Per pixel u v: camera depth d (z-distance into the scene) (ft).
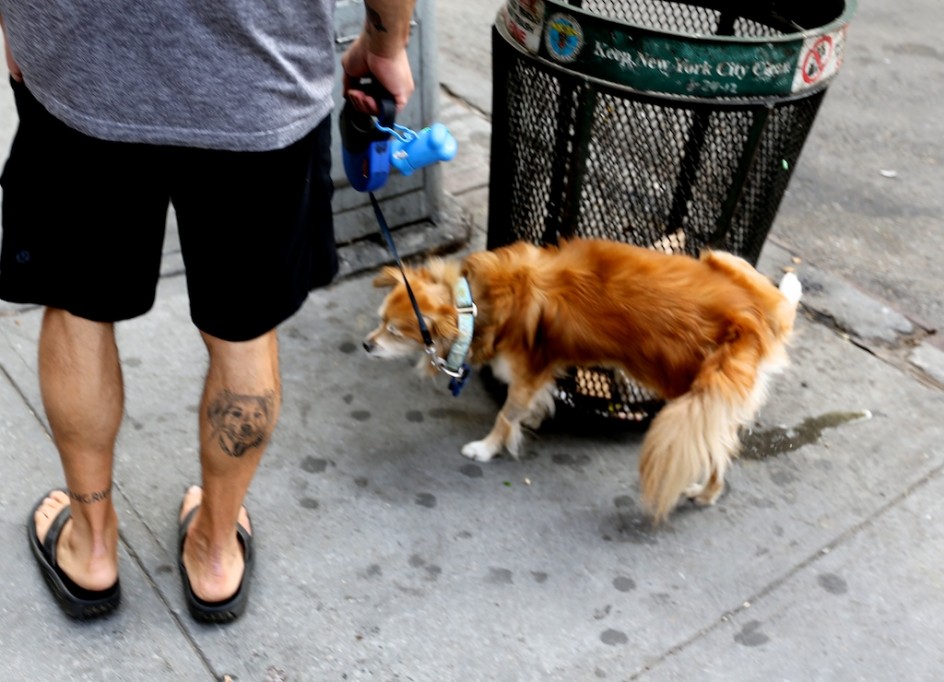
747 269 7.82
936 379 10.11
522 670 6.84
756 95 7.20
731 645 7.15
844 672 7.02
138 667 6.62
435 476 8.45
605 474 8.64
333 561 7.54
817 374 10.04
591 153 8.05
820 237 12.76
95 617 6.84
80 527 6.56
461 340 8.06
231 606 6.86
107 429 6.20
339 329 10.12
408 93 6.11
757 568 7.80
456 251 11.68
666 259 7.92
